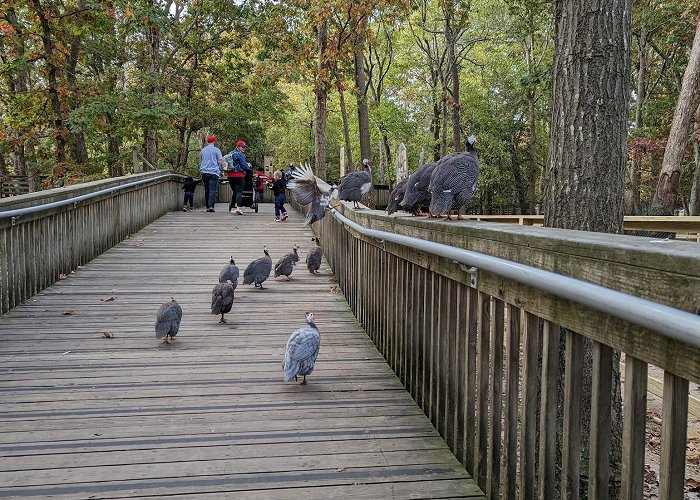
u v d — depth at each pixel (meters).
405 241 3.94
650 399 6.16
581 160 3.79
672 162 14.42
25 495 3.01
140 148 24.20
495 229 2.71
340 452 3.52
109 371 4.91
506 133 31.22
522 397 2.56
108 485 3.12
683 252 1.56
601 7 3.69
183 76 22.44
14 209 6.63
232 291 6.52
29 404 4.20
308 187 9.99
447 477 3.23
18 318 6.48
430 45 33.69
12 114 16.56
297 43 19.38
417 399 4.25
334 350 5.59
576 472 2.20
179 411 4.11
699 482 4.88
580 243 2.03
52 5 15.65
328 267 10.20
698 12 15.99
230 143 26.20
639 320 1.58
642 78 25.08
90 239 9.81
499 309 2.88
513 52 31.59
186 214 16.59
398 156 8.25
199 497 3.01
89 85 16.77
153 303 7.27
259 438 3.70
